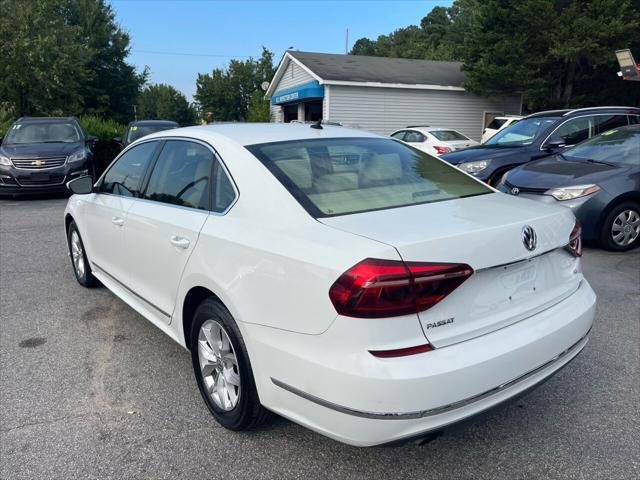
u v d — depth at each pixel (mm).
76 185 4559
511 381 2398
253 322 2572
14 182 11047
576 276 2980
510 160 8312
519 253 2473
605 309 4688
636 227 6555
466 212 2689
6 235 7949
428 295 2188
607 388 3383
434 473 2639
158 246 3430
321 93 21156
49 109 23078
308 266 2314
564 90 22797
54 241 7559
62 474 2645
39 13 22344
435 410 2178
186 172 3438
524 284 2596
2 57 21547
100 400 3334
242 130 3471
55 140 12188
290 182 2807
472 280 2346
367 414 2160
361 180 3004
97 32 37000
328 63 23469
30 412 3197
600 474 2602
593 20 19656
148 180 3867
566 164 7047
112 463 2729
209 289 2891
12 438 2936
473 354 2271
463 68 22266
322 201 2715
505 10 20906
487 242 2355
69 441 2910
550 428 2982
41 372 3697
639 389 3365
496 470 2650
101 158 15414
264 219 2701
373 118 21406
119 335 4324
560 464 2684
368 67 23609
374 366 2127
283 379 2443
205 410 3217
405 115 21984
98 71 37750
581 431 2947
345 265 2189
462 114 22984
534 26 20578
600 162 6902
